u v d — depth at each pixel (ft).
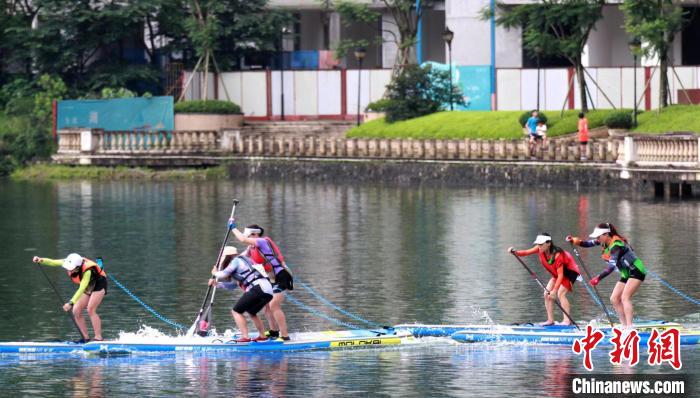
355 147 540.93
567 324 205.98
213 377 180.55
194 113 608.19
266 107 643.45
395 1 615.16
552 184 476.54
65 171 581.94
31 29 640.58
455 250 307.17
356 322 219.82
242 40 650.43
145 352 196.13
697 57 639.76
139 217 396.78
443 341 204.23
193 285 260.21
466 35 630.33
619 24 631.15
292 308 233.14
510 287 252.21
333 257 297.94
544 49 518.37
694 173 413.80
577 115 515.50
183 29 652.07
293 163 553.23
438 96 570.87
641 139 438.81
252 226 196.85
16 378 180.86
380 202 434.71
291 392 172.14
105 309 234.58
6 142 611.06
